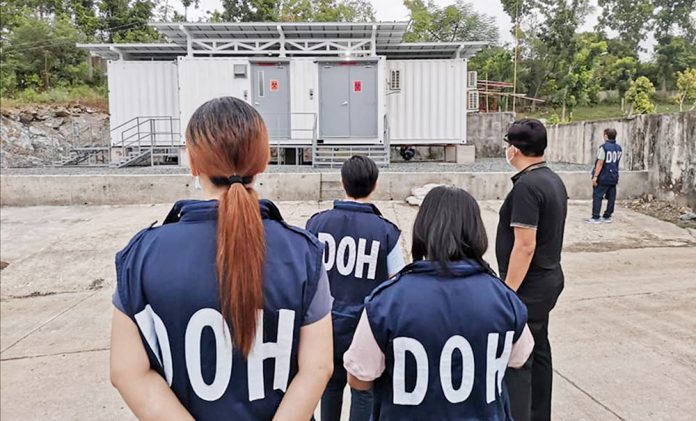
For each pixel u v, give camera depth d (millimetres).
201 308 1070
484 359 1377
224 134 1145
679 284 5574
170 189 9992
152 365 1106
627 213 9141
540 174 2406
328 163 12266
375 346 1408
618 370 3580
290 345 1137
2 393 3529
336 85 13094
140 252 1118
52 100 19734
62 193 9922
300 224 8352
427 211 1498
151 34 30734
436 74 14055
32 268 6703
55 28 24250
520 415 2330
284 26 12555
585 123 13914
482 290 1412
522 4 39125
